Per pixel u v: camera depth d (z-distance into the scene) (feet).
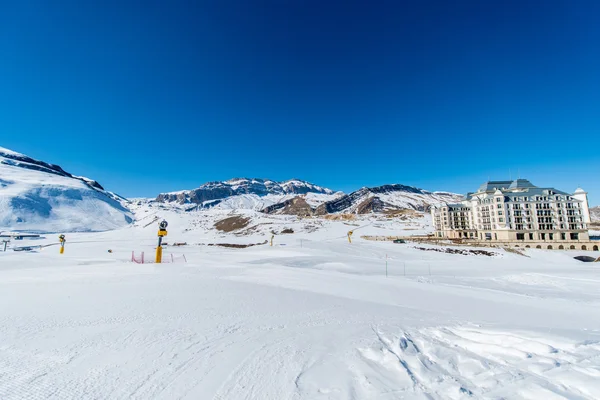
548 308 48.29
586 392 13.92
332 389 15.38
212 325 27.68
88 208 654.12
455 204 307.78
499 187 292.40
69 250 211.20
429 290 64.75
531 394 14.20
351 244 208.95
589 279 88.22
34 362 18.57
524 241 216.33
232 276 74.69
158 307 34.40
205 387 15.88
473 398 14.02
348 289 61.57
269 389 15.61
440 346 21.74
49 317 29.01
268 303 40.01
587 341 21.22
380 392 14.94
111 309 32.76
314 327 28.02
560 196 234.99
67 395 14.82
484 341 22.61
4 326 25.80
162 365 18.56
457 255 179.32
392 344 22.40
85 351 20.52
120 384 16.11
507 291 72.23
